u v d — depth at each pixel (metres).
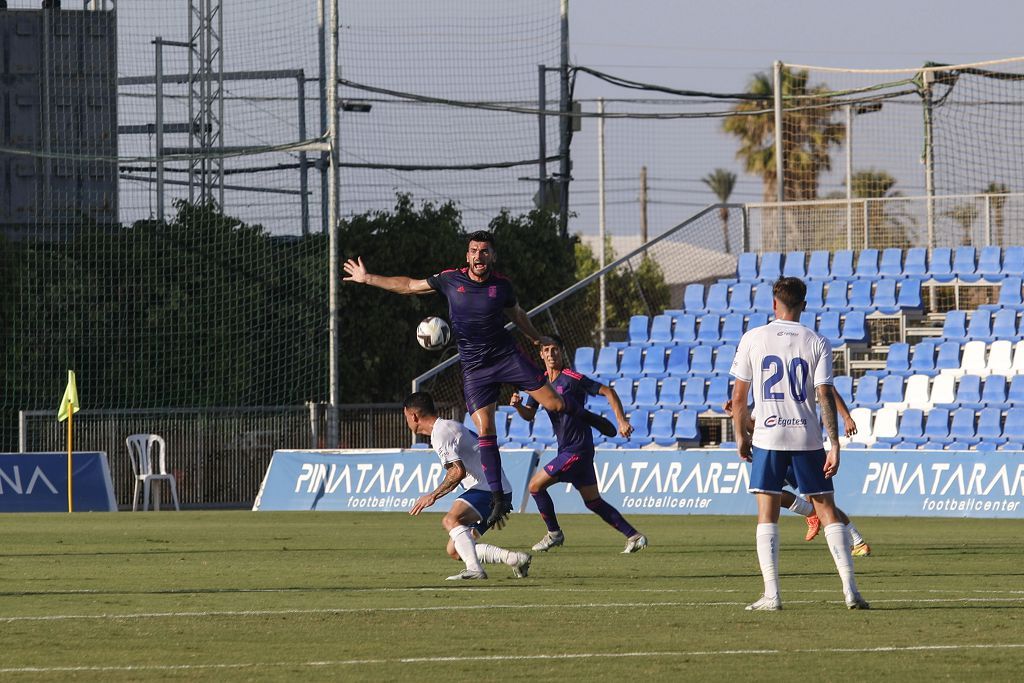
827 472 27.36
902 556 41.03
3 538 49.84
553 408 37.53
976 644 23.20
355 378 95.31
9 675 20.53
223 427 79.94
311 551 43.88
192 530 54.44
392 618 26.78
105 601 29.84
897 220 91.75
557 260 100.38
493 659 21.88
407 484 68.88
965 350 78.75
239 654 22.48
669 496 65.06
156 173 93.44
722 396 79.38
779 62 95.88
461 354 37.31
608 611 27.78
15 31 89.56
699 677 20.22
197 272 88.31
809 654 22.23
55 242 88.06
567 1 96.88
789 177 122.94
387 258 96.00
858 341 83.19
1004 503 59.16
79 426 79.44
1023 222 88.31
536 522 59.41
